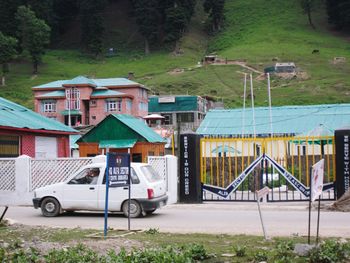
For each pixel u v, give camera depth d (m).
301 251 8.84
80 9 155.75
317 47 132.12
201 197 20.20
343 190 18.72
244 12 167.12
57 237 11.31
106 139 30.88
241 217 15.46
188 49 142.88
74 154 39.66
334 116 47.47
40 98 83.19
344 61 118.06
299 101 90.06
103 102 81.12
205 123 49.81
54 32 158.88
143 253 8.68
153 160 20.59
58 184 16.34
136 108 81.81
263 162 19.97
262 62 120.50
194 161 20.02
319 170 9.62
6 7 139.62
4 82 121.56
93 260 8.66
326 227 12.91
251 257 8.76
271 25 154.00
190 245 9.48
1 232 12.19
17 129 24.09
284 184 24.55
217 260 8.68
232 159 26.22
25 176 20.52
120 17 168.00
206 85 106.56
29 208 19.11
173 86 106.44
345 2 145.88
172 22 144.75
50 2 157.50
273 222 14.16
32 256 8.99
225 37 150.12
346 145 18.81
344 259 8.49
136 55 143.12
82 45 153.75
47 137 27.31
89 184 16.08
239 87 103.88
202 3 176.38
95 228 13.03
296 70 111.00
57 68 134.25
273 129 47.12
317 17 158.00
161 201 16.11
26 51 130.62
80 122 81.81
